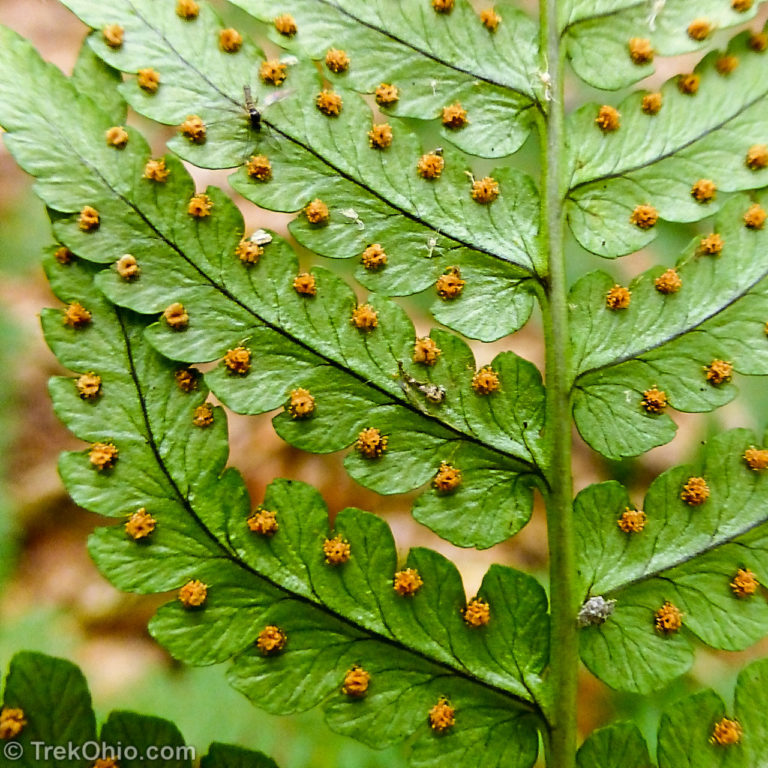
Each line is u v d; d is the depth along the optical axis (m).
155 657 0.13
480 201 0.10
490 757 0.10
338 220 0.10
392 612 0.10
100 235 0.10
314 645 0.10
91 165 0.10
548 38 0.10
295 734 0.12
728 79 0.11
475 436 0.10
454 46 0.10
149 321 0.10
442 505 0.10
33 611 0.13
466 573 0.13
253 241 0.10
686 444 0.14
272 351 0.10
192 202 0.10
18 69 0.10
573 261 0.15
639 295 0.10
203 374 0.10
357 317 0.10
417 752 0.10
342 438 0.10
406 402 0.10
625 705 0.12
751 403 0.14
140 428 0.10
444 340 0.10
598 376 0.10
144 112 0.10
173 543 0.10
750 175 0.10
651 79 0.16
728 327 0.10
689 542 0.10
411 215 0.10
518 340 0.16
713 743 0.10
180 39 0.10
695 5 0.11
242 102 0.10
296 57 0.10
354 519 0.10
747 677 0.10
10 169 0.16
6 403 0.14
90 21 0.10
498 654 0.10
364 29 0.10
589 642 0.10
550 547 0.10
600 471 0.14
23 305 0.15
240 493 0.10
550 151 0.10
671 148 0.10
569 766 0.10
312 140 0.10
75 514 0.14
